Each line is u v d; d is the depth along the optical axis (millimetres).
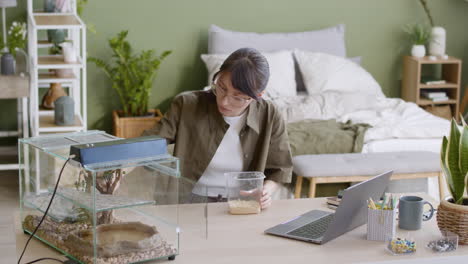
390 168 3770
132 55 5590
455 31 6262
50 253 1868
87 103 5555
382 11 6059
